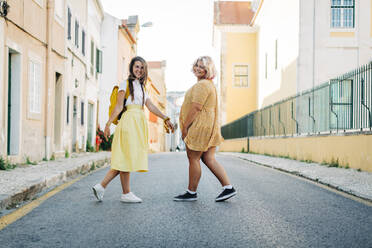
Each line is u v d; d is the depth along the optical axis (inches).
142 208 190.7
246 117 943.0
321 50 741.3
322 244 132.8
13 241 136.2
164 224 158.4
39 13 438.9
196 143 202.8
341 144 417.1
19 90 386.6
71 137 614.5
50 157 471.2
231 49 1310.3
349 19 745.0
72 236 141.9
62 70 535.8
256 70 1294.3
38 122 439.2
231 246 129.8
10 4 358.6
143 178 314.8
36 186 241.3
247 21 1311.5
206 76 210.7
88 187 267.3
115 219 167.6
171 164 481.7
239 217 171.8
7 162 342.3
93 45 821.9
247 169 417.7
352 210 192.1
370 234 146.6
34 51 425.7
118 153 203.0
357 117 395.5
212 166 208.8
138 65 208.1
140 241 135.3
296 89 758.5
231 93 1306.6
